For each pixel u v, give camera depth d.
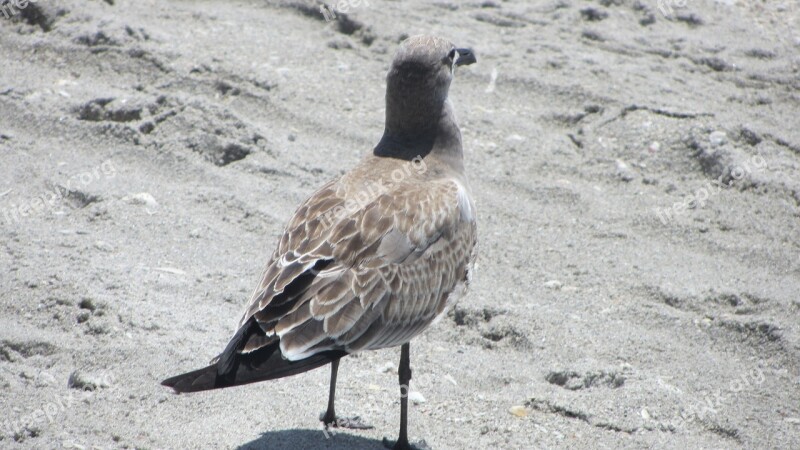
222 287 10.75
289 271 7.94
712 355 10.26
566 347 10.20
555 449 8.72
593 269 11.63
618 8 17.58
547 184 13.20
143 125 13.50
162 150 13.22
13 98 14.01
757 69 15.97
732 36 16.97
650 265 11.76
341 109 14.36
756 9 17.92
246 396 9.23
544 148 13.91
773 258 11.92
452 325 10.62
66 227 11.65
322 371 9.86
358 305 8.04
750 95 15.26
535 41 16.33
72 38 15.30
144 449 8.27
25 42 15.36
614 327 10.59
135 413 8.78
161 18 16.25
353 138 13.76
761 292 11.12
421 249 8.59
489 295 11.02
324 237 8.20
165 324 9.96
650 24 17.22
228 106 14.21
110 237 11.48
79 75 14.66
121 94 14.08
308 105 14.36
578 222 12.55
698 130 14.00
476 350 10.27
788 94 15.36
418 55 9.47
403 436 8.56
